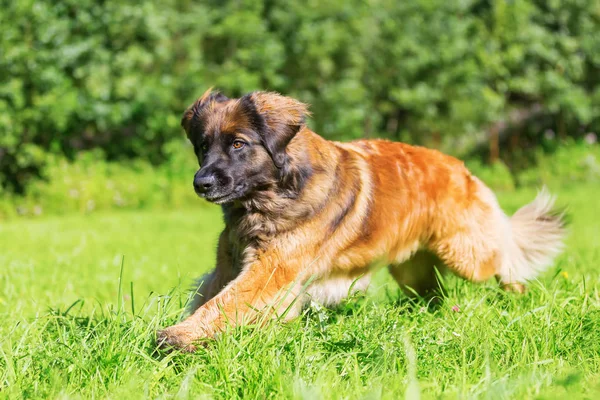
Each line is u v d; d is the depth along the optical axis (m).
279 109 4.75
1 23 16.08
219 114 4.80
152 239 11.16
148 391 3.46
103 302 6.13
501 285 5.80
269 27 19.97
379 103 20.56
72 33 17.48
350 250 4.96
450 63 19.81
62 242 10.60
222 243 5.08
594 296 5.19
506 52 20.23
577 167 20.52
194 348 4.16
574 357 4.03
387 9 19.94
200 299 5.11
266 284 4.61
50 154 17.27
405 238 5.29
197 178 4.60
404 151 5.47
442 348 4.05
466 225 5.52
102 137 18.66
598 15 20.89
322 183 4.80
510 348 4.01
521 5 19.98
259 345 3.86
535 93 21.00
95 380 3.51
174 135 18.55
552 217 6.23
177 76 18.61
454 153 21.64
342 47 19.48
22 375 3.58
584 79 22.08
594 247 8.48
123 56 17.39
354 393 3.38
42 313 5.48
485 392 3.30
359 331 4.21
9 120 16.12
